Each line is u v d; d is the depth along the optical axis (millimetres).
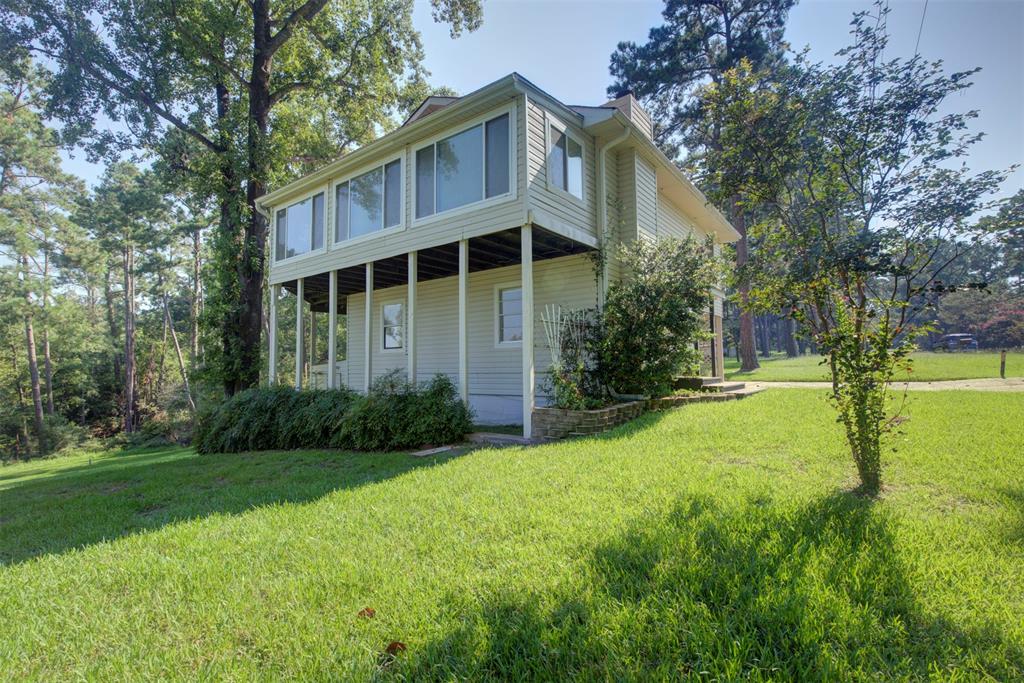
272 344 11484
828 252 3494
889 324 3445
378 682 1632
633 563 2352
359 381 13078
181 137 14141
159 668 1779
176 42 12188
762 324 45312
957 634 1722
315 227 10664
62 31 11414
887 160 3584
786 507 3018
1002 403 6961
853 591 2029
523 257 6836
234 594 2324
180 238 27562
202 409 10148
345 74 15148
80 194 26141
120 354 30469
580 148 8328
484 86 6930
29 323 24062
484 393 10352
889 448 4316
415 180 8375
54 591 2504
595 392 7555
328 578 2420
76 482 6234
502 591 2152
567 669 1642
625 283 8477
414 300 8258
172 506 4395
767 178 3992
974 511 2916
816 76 3852
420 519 3246
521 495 3625
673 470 4039
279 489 4637
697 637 1744
